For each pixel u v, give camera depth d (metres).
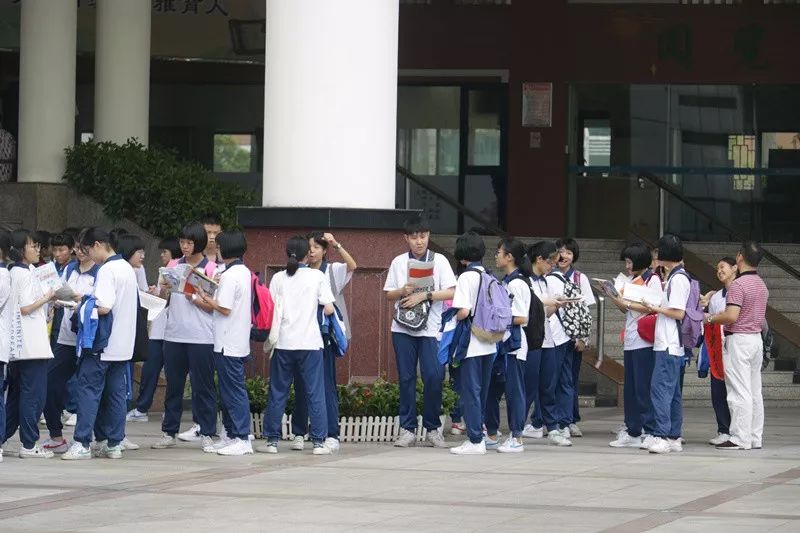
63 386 14.67
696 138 30.44
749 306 15.46
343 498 11.41
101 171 23.27
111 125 25.38
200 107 31.11
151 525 10.12
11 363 14.27
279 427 14.50
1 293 13.46
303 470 13.15
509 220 30.39
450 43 30.56
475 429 14.55
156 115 31.11
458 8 30.56
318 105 16.08
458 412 16.41
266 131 16.47
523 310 14.62
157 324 17.56
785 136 30.30
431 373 15.04
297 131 16.14
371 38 16.17
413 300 14.94
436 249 22.47
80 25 27.88
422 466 13.52
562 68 30.31
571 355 16.27
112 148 23.56
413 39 30.64
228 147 31.14
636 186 30.45
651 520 10.46
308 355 14.34
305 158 16.14
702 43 30.23
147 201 22.84
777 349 22.61
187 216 22.62
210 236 15.31
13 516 10.48
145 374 17.67
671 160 30.45
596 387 21.44
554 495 11.70
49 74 24.56
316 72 16.06
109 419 14.00
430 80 30.78
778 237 30.33
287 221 16.23
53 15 24.56
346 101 16.09
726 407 16.00
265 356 16.52
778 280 25.86
